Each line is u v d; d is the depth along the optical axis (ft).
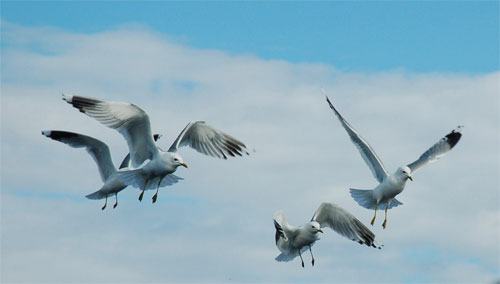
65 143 71.26
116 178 71.05
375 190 67.41
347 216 61.26
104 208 72.13
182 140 60.90
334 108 67.56
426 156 71.77
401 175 66.33
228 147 60.90
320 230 59.21
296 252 60.95
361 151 67.97
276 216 58.85
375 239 61.67
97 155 71.97
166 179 60.59
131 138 57.62
